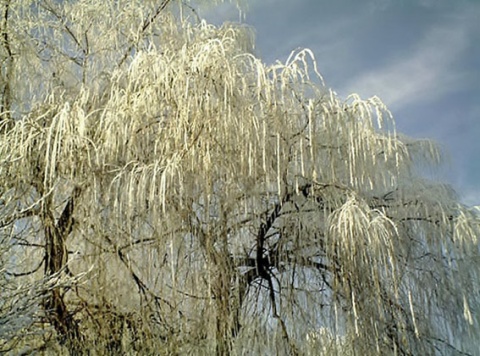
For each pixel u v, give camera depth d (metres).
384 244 4.42
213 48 4.71
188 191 4.54
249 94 4.96
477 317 5.22
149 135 4.86
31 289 3.73
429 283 5.24
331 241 4.70
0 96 5.15
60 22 5.75
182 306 4.58
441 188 5.64
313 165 4.80
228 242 4.82
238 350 4.58
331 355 4.68
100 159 4.71
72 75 5.62
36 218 4.74
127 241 4.65
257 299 4.93
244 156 4.68
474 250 5.17
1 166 4.32
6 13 5.30
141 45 5.74
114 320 4.55
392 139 5.44
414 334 4.98
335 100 5.05
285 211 5.04
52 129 4.47
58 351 4.31
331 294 4.86
